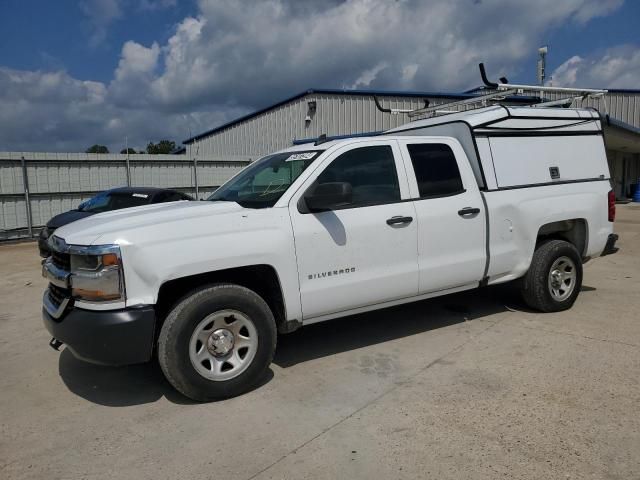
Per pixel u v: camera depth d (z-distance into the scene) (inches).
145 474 114.1
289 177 171.2
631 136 897.5
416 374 163.0
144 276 138.0
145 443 127.5
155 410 145.7
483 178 202.2
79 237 142.6
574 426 126.7
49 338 215.9
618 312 223.5
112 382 167.5
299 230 159.5
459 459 114.8
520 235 210.4
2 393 161.2
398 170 183.2
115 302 137.0
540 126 221.8
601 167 241.3
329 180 168.7
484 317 221.3
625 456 113.5
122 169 709.3
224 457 119.7
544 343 185.8
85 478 113.6
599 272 316.5
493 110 213.2
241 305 149.5
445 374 161.8
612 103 1109.7
